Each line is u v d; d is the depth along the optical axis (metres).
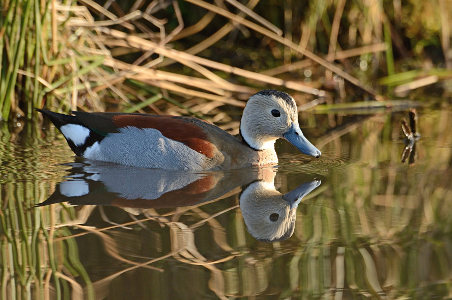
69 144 12.52
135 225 9.25
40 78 14.29
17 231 8.94
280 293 7.45
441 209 10.02
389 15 19.19
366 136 14.33
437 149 13.28
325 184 11.28
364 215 9.83
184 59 16.02
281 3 18.91
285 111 12.21
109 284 7.52
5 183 10.90
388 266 8.18
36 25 13.77
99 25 15.41
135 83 15.12
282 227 9.35
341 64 19.00
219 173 11.80
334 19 18.23
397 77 17.91
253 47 19.45
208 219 9.54
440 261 8.30
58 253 8.29
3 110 14.23
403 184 11.21
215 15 19.20
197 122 12.27
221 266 8.06
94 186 10.85
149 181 11.21
